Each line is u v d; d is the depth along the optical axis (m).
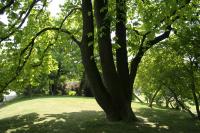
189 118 21.22
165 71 20.20
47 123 19.23
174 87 20.98
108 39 16.73
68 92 51.22
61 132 16.61
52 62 21.25
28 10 16.56
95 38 17.47
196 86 20.47
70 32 18.92
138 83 30.95
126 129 16.19
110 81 16.95
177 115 22.62
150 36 14.70
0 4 15.75
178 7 12.93
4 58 18.27
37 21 20.00
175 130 16.84
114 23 16.61
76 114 21.77
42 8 18.84
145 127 16.80
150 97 31.83
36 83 20.56
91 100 31.16
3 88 18.19
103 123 17.27
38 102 29.42
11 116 23.22
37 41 20.30
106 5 16.23
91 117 19.95
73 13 20.83
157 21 13.40
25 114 23.34
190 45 18.69
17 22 16.50
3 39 16.55
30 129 18.06
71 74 50.72
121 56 17.70
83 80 47.97
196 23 17.81
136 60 17.94
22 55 18.55
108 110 17.33
